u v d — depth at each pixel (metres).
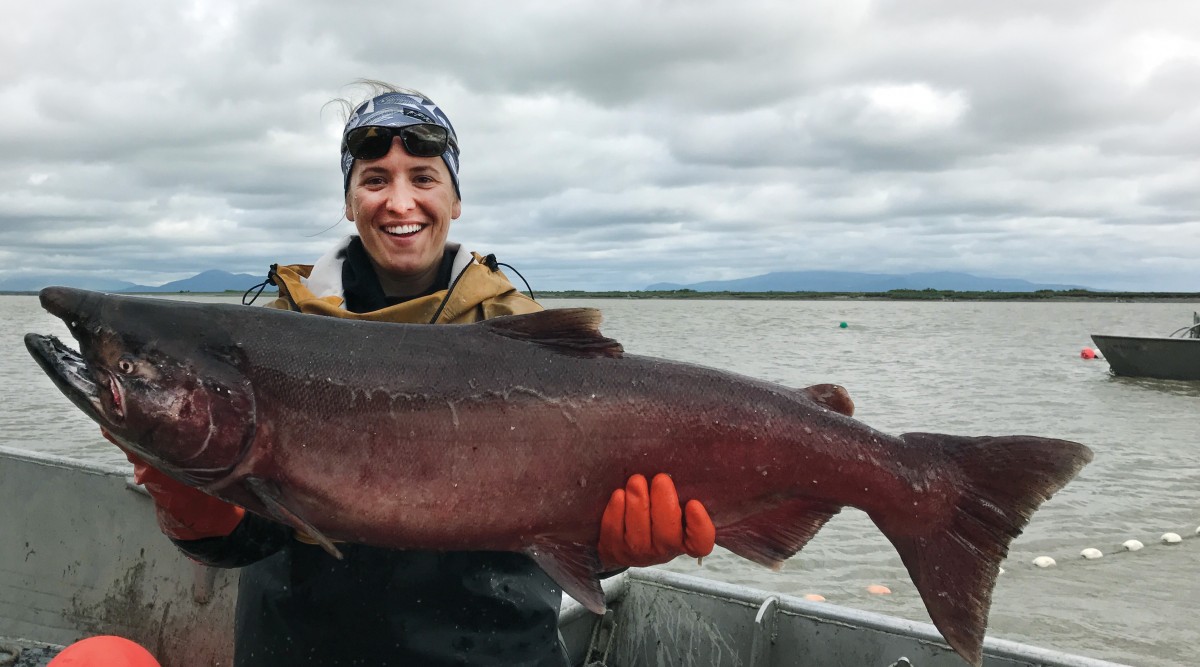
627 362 1.10
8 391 8.24
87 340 0.98
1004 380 10.12
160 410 0.97
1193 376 8.88
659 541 1.03
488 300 1.18
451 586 1.07
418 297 1.22
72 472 1.92
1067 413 7.30
